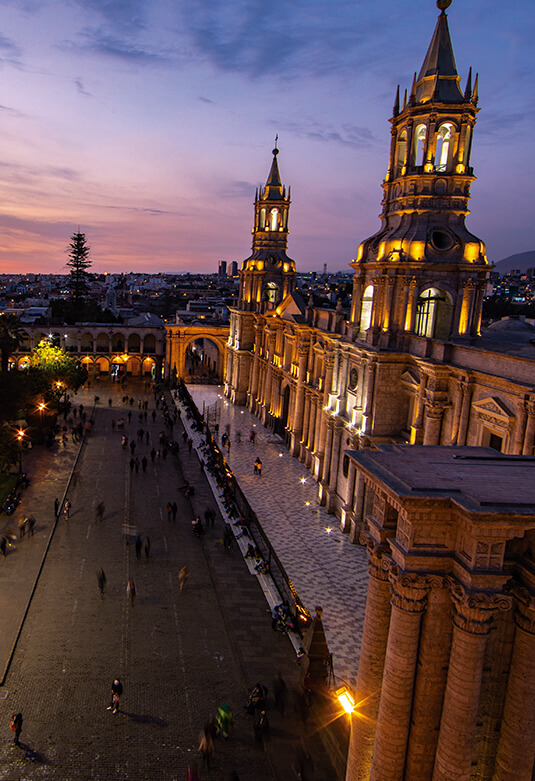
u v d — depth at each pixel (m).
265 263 77.31
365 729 15.48
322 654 24.52
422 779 13.80
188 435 65.25
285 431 63.44
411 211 36.84
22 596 30.41
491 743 14.02
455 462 15.30
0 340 56.94
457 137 35.94
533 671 13.09
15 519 39.69
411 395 36.28
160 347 100.69
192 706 23.56
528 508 12.27
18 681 24.20
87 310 118.06
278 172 76.50
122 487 47.47
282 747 21.59
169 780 19.94
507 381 27.12
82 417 67.69
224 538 37.59
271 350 68.56
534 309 109.75
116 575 33.38
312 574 34.78
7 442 44.34
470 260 36.09
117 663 25.83
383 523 15.02
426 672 13.45
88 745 21.16
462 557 12.90
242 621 29.80
